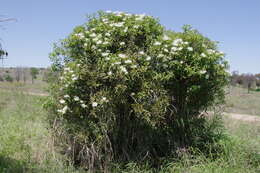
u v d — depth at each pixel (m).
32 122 7.09
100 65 4.05
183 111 4.69
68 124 4.32
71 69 4.16
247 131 6.68
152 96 4.13
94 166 4.27
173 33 4.68
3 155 4.68
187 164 4.35
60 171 4.23
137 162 4.39
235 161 4.43
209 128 5.06
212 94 4.76
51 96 4.56
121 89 3.93
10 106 9.31
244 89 23.53
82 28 4.55
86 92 4.23
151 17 4.53
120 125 4.43
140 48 4.35
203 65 4.30
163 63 4.24
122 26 4.30
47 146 4.84
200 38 4.56
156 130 4.57
